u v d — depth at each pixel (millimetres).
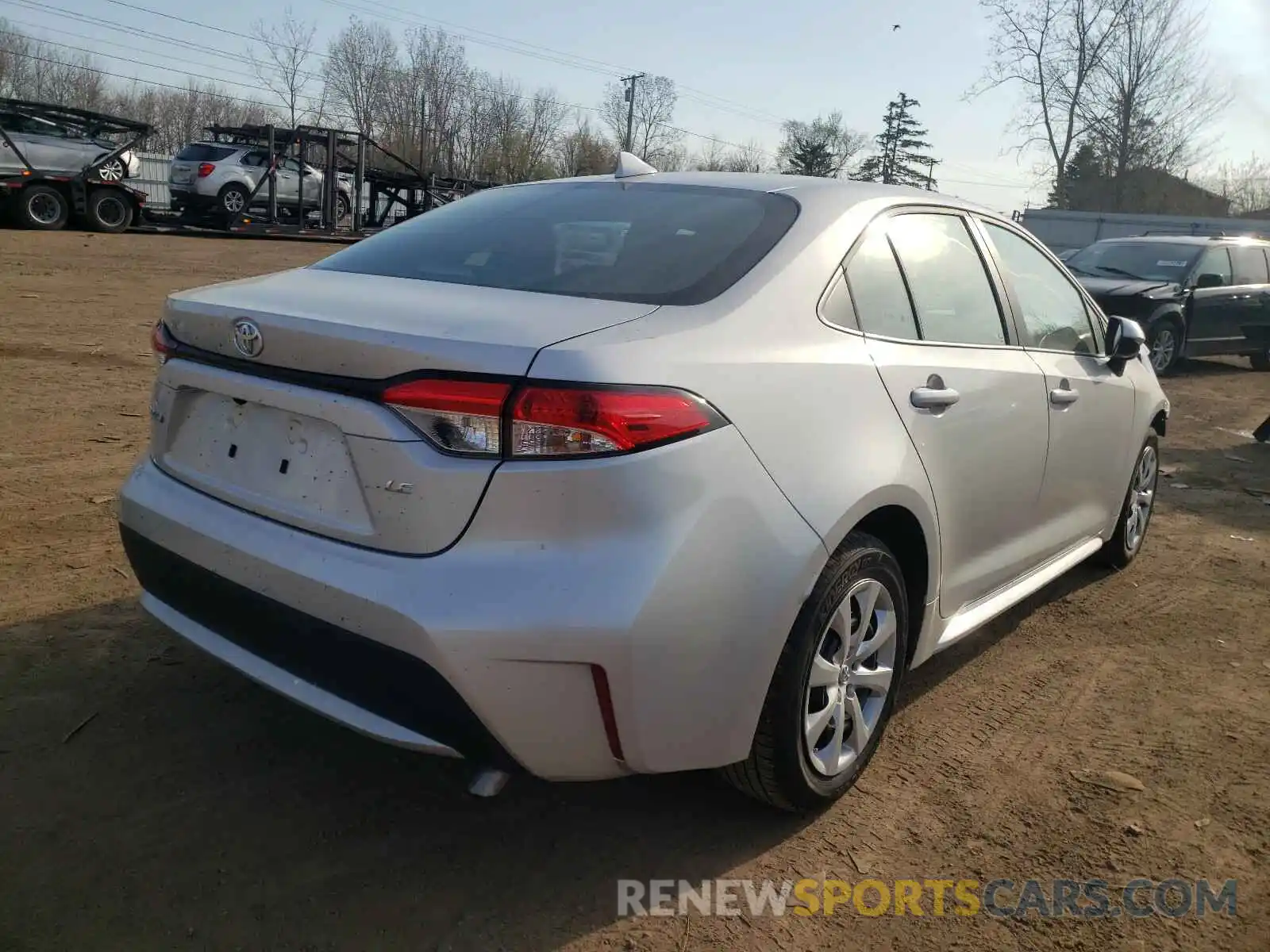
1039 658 3986
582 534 2143
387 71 56281
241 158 23578
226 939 2250
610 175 3482
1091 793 3029
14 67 56812
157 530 2691
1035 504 3725
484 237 3041
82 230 21375
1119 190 45438
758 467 2371
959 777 3090
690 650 2230
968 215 3621
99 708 3145
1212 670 3943
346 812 2736
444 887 2469
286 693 2410
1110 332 4242
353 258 3096
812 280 2750
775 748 2555
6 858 2455
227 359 2551
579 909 2426
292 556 2336
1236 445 8531
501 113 57250
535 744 2203
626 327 2326
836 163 70625
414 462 2166
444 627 2109
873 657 2924
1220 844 2809
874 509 2686
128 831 2590
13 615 3691
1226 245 13008
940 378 3035
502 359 2137
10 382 7430
